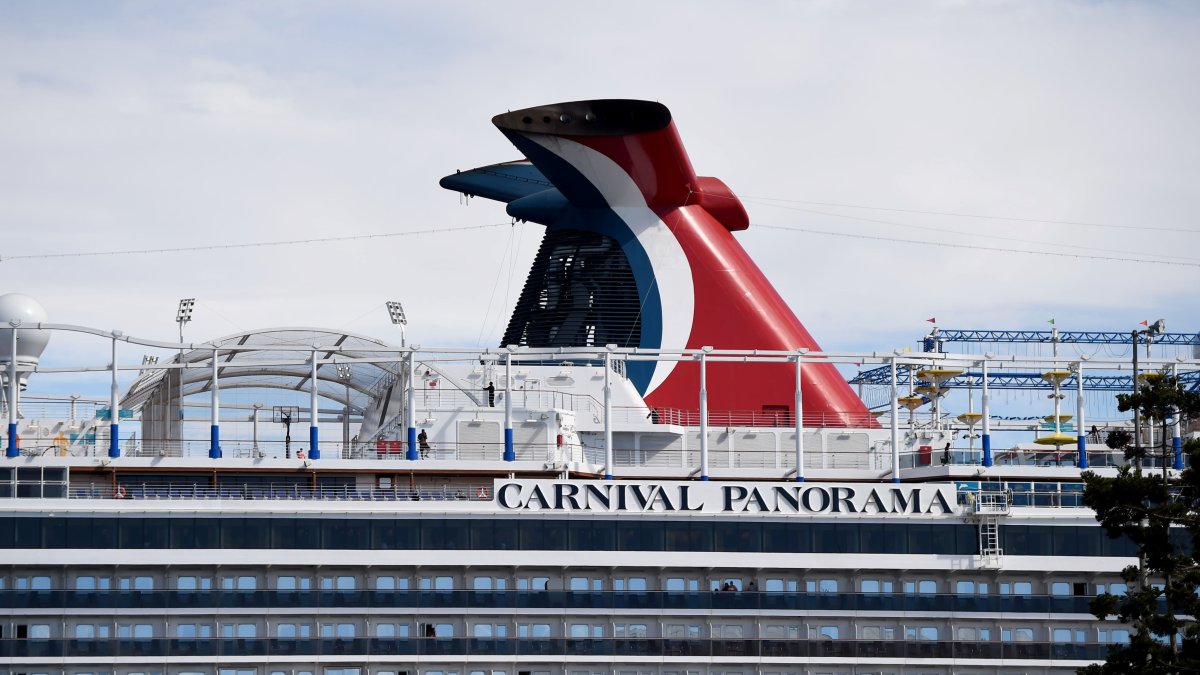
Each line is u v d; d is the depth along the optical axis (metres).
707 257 163.12
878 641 132.50
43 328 139.00
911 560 133.38
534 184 176.25
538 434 142.12
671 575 132.25
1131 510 123.19
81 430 145.88
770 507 132.88
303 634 128.62
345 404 173.62
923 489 134.62
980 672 133.00
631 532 131.12
